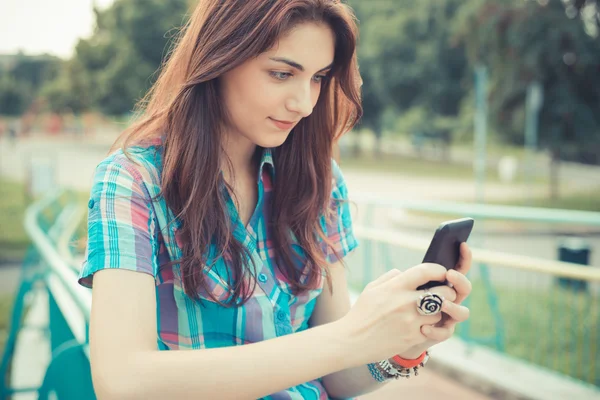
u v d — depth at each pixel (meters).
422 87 28.86
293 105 0.95
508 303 5.01
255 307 1.00
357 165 29.61
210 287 0.97
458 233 0.93
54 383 1.60
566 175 24.27
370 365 1.09
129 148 0.97
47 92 34.78
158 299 0.98
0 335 4.67
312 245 1.10
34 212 4.14
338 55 1.04
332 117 1.17
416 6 29.19
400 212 13.07
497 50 16.67
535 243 10.12
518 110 17.23
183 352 0.81
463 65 27.89
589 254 5.99
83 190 15.62
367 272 4.73
